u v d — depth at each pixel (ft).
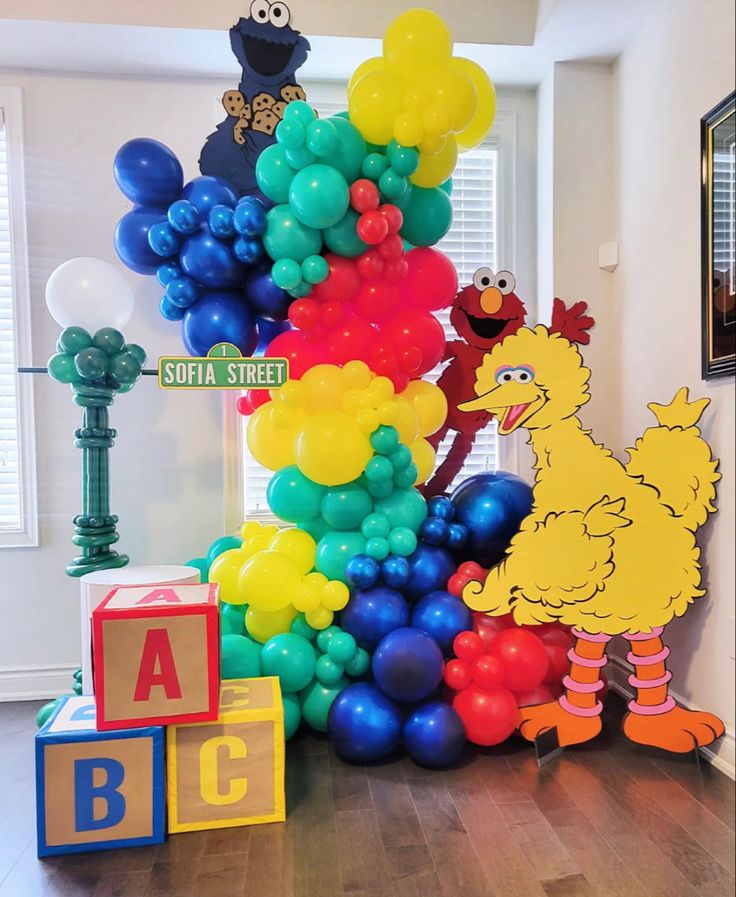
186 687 5.11
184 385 6.50
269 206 6.73
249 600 6.27
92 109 8.32
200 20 7.45
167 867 4.78
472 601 6.30
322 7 7.64
